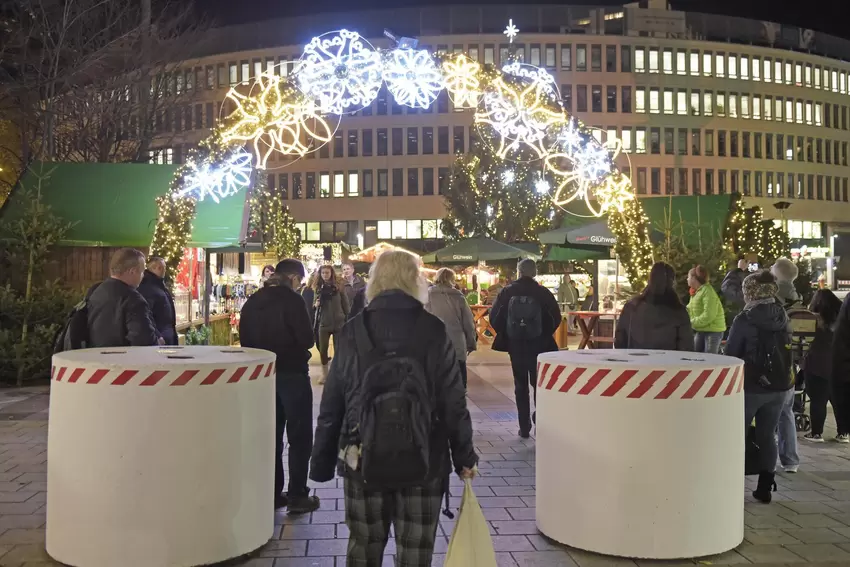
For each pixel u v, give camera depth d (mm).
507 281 25047
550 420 5043
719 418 4770
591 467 4762
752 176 69625
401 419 3061
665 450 4633
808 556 4766
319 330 12922
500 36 63750
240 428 4590
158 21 23312
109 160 21766
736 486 4887
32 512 5543
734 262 14312
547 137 12031
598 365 4762
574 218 18266
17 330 12461
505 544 4953
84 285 13688
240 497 4590
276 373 5680
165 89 22984
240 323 5812
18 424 8898
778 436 7031
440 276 8250
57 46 17328
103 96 20547
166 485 4312
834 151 74000
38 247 12805
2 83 17359
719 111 68375
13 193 13820
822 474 6922
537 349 8305
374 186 65438
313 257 43281
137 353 5039
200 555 4391
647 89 66500
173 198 11555
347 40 10703
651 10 67812
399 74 10734
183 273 14734
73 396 4402
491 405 10523
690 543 4652
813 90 72438
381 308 3291
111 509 4289
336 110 11016
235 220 13859
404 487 3127
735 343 5918
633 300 6914
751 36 72375
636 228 12219
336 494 6102
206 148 11344
